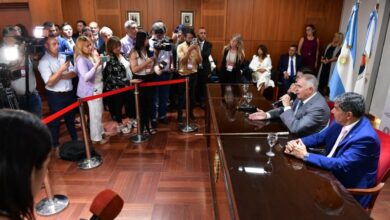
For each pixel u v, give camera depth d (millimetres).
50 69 2818
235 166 1499
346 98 1661
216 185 2086
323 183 1364
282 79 5371
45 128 589
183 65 3996
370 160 1619
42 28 2607
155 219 2172
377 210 2375
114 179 2701
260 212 1129
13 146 520
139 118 3512
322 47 5816
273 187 1309
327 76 5539
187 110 3902
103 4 5469
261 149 1709
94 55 3107
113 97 3729
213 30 5688
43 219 2164
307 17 5637
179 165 2967
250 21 5656
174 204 2346
